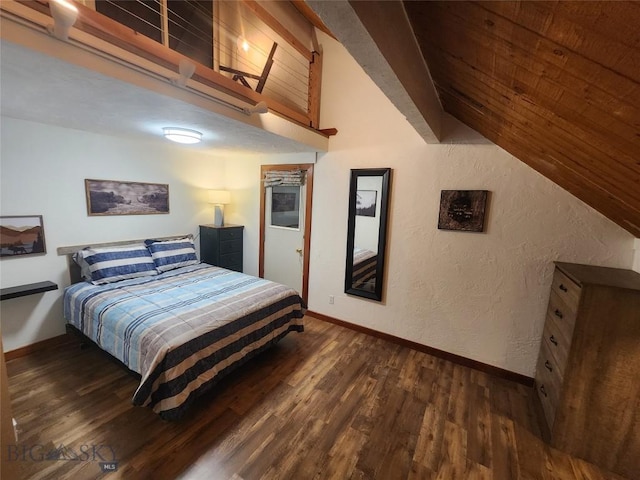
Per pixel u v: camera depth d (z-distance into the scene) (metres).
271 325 2.70
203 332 2.10
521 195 2.44
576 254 2.30
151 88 1.69
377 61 1.04
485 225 2.61
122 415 2.01
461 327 2.82
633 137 0.96
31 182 2.60
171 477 1.60
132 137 3.16
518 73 1.04
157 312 2.26
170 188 3.78
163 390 1.83
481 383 2.56
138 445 1.79
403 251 3.03
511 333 2.60
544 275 2.43
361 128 3.16
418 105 1.57
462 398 2.35
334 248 3.52
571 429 1.84
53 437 1.82
